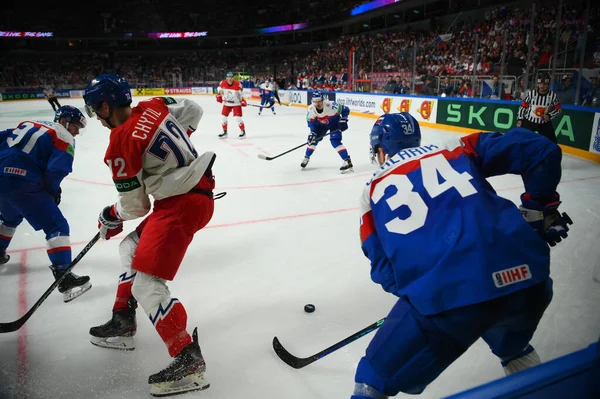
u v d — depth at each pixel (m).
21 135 3.23
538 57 10.79
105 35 36.16
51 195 3.37
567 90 9.55
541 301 1.43
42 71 35.97
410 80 14.85
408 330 1.37
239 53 39.06
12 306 3.21
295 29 32.19
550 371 1.05
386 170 1.57
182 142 2.45
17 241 4.52
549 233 1.65
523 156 1.52
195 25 39.56
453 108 11.73
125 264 2.58
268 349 2.61
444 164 1.53
